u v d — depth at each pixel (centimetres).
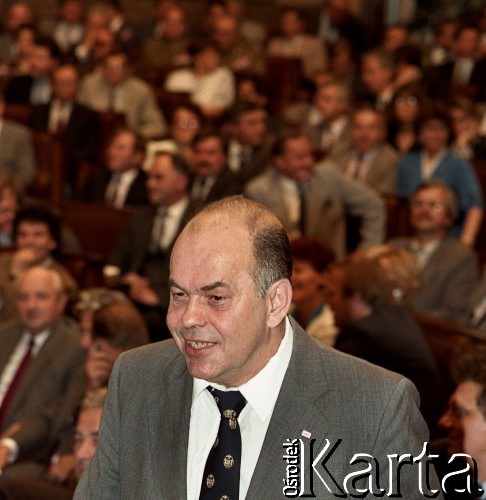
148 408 335
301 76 1864
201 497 321
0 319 857
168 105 1650
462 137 1358
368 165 1291
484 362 470
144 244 1022
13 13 2002
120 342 618
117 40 1930
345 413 321
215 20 1958
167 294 984
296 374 326
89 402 578
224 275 302
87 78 1595
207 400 328
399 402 322
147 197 1230
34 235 888
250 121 1322
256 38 2147
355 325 643
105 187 1243
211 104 1709
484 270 984
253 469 320
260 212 314
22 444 669
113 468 340
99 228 1067
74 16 2064
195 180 1150
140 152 1234
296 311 770
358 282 670
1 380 734
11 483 571
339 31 2112
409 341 630
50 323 727
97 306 686
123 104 1574
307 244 755
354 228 1123
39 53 1627
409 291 700
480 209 1179
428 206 935
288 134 1070
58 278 734
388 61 1702
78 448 572
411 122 1401
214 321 302
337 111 1459
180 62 1870
